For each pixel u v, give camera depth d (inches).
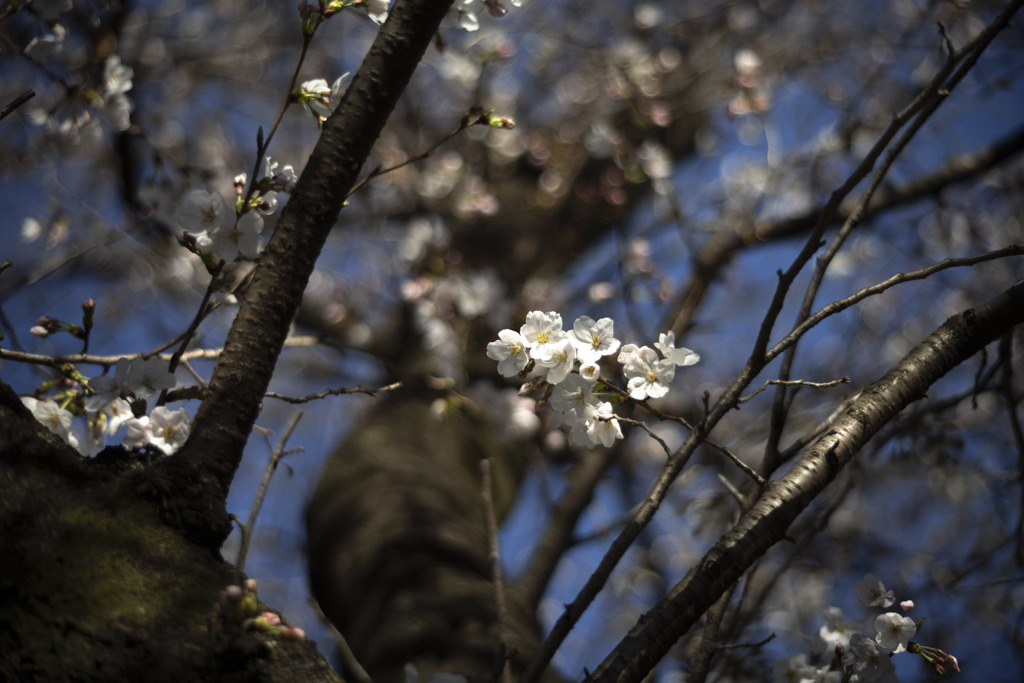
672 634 55.1
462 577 97.3
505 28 224.2
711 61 237.9
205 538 53.0
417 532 105.9
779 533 58.2
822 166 216.5
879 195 179.2
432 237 189.3
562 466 174.2
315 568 113.6
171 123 229.6
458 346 162.2
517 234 209.8
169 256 191.8
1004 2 185.8
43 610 45.4
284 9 256.4
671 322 171.2
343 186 62.2
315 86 69.1
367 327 217.9
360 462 129.9
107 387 61.1
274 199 63.0
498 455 153.3
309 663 48.8
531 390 61.0
